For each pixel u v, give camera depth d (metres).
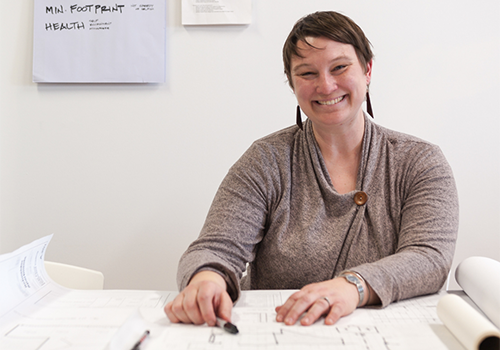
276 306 0.66
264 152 0.92
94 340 0.53
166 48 1.47
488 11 1.40
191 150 1.49
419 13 1.42
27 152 1.51
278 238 0.87
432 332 0.55
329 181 0.89
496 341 0.49
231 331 0.54
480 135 1.42
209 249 0.79
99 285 0.95
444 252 0.74
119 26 1.46
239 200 0.87
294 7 1.44
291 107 1.46
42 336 0.54
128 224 1.51
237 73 1.46
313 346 0.50
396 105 1.44
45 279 0.74
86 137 1.50
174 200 1.50
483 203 1.43
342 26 0.80
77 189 1.51
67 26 1.47
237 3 1.44
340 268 0.84
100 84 1.49
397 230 0.85
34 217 1.52
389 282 0.66
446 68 1.42
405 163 0.87
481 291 0.64
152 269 1.51
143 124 1.49
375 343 0.51
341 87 0.81
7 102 1.50
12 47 1.49
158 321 0.59
